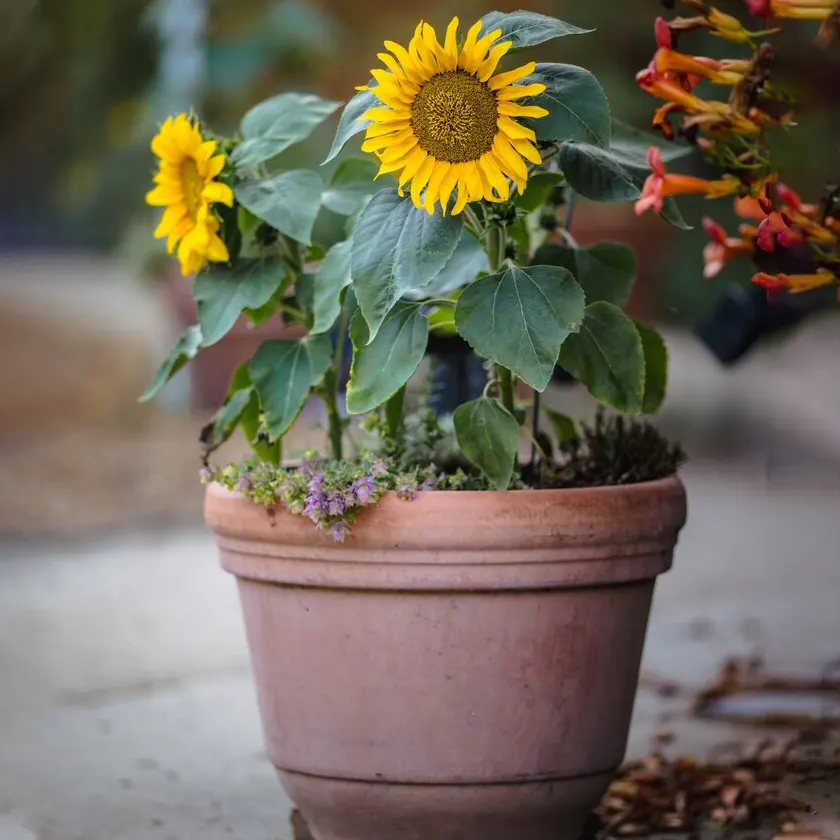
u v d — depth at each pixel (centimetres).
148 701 346
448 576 261
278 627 269
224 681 357
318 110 277
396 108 255
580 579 263
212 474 279
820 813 288
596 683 267
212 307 274
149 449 738
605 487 264
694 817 288
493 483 262
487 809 267
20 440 776
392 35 855
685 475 690
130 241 1056
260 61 826
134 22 959
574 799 270
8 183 2998
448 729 264
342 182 287
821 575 460
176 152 272
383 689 265
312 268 346
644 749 315
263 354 275
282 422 272
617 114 745
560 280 259
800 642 372
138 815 297
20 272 2630
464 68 255
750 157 269
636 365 265
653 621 399
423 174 256
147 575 474
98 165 1149
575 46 767
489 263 270
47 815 297
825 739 317
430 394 316
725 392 1038
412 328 263
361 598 264
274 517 265
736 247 281
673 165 511
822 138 471
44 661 370
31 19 1014
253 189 273
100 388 1004
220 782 308
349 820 271
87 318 1560
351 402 262
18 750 323
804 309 344
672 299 750
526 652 264
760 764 305
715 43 655
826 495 630
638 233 746
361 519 262
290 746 271
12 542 534
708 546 515
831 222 269
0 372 1088
